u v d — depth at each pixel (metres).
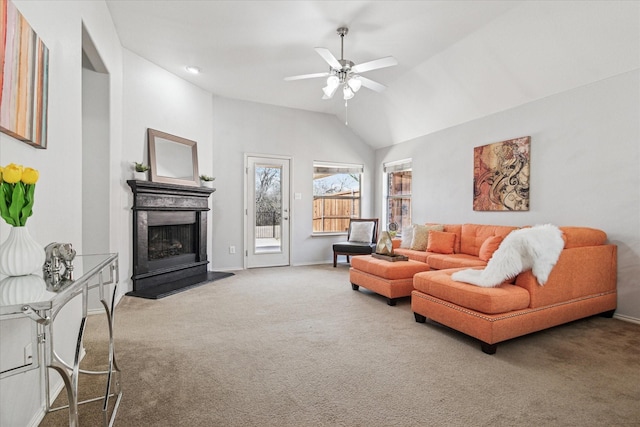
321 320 2.96
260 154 5.68
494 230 4.01
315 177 6.28
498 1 2.89
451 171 4.95
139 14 3.14
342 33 3.40
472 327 2.35
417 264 3.57
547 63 3.31
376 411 1.61
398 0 2.89
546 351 2.30
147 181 3.86
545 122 3.64
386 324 2.87
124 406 1.64
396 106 5.24
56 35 1.78
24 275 1.19
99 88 3.19
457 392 1.78
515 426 1.50
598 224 3.19
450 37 3.51
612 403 1.68
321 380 1.91
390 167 6.34
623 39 2.78
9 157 1.29
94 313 3.12
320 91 5.17
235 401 1.69
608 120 3.10
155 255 4.26
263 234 5.74
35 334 0.99
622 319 2.99
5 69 1.18
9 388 1.28
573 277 2.66
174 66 4.27
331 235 6.34
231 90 5.12
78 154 2.14
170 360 2.15
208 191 4.84
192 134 4.82
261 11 3.08
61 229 1.84
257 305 3.42
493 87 3.94
